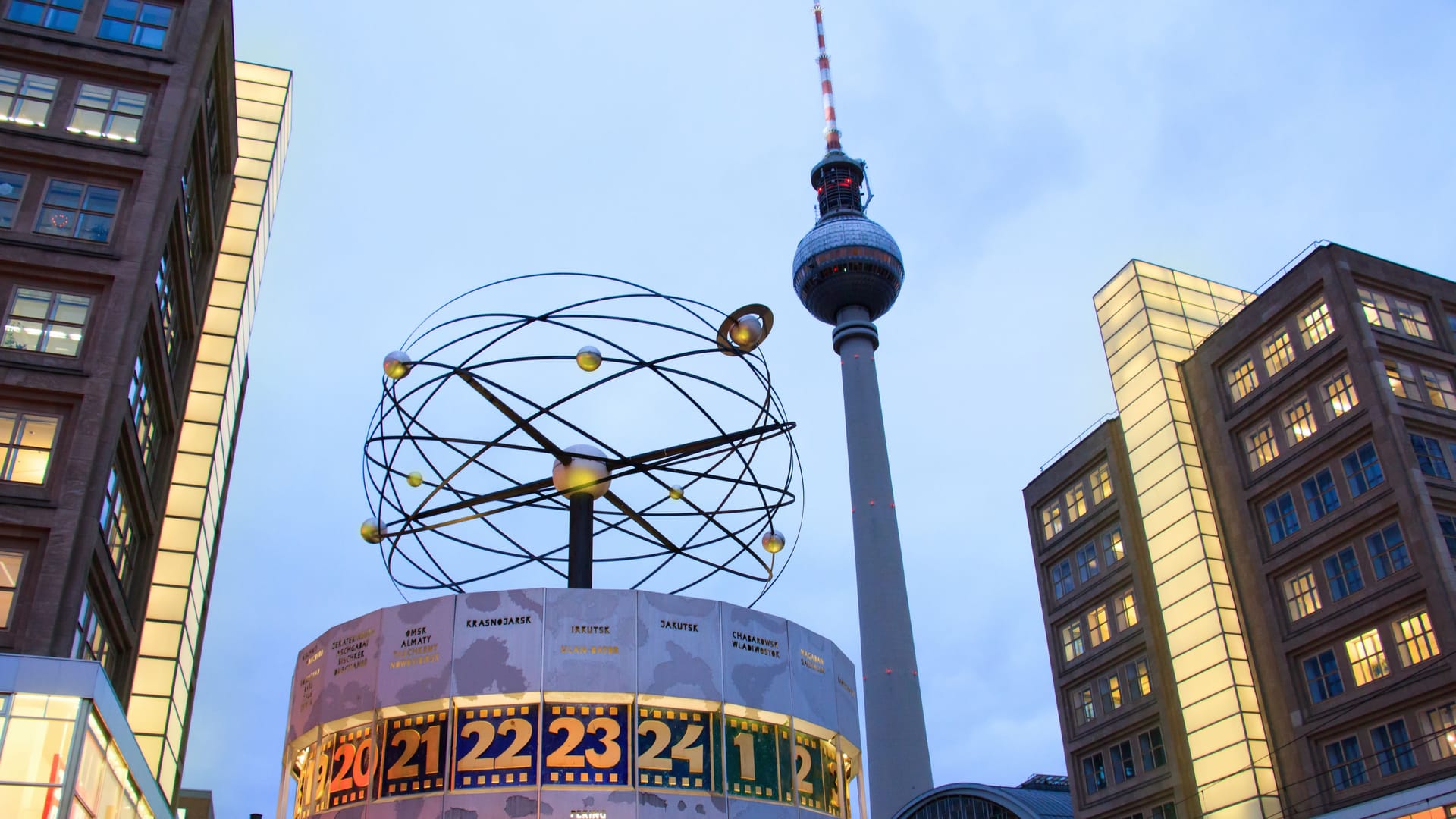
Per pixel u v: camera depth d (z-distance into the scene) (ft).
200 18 148.56
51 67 139.64
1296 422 197.06
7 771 84.12
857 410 484.74
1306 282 197.47
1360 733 173.37
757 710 96.12
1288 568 192.03
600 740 90.17
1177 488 215.10
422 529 103.50
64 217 131.75
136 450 136.15
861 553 448.65
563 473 102.89
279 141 210.79
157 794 120.88
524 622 93.71
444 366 93.91
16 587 112.27
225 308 187.62
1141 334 234.58
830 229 527.40
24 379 121.19
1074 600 241.55
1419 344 189.98
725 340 96.12
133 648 145.89
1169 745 206.39
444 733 90.38
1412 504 170.19
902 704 410.72
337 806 90.79
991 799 246.47
